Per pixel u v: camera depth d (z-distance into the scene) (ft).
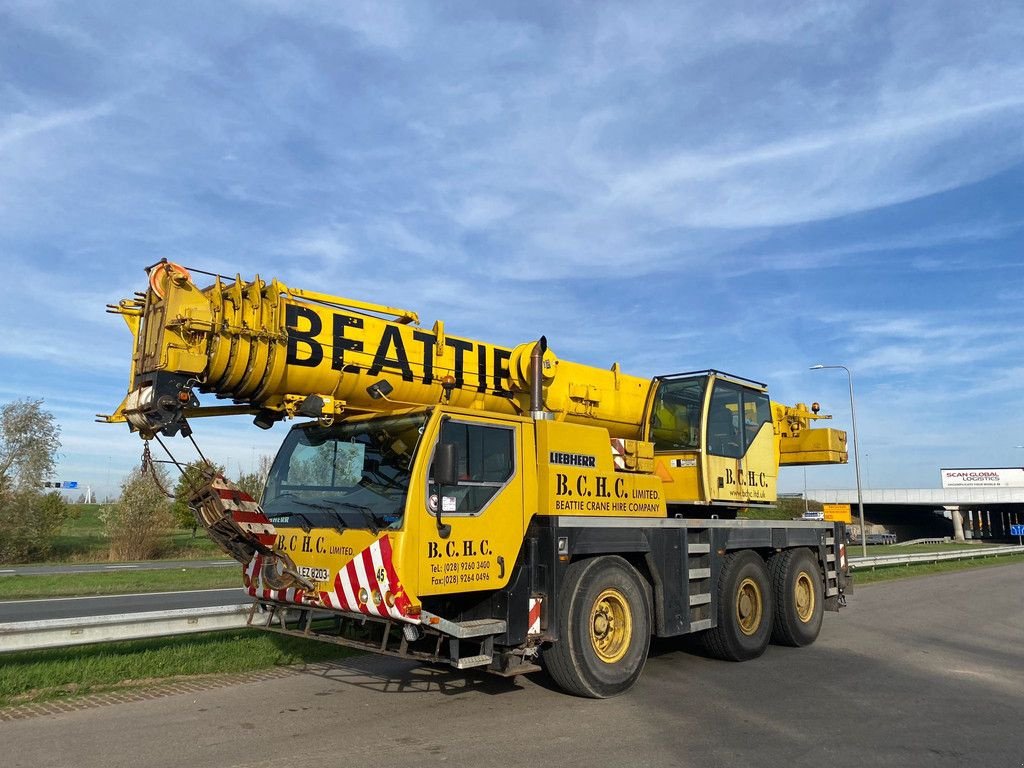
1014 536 281.54
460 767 15.65
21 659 24.12
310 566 19.93
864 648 31.32
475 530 19.52
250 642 27.86
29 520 100.07
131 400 18.11
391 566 17.92
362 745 17.11
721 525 28.09
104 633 22.09
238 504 19.06
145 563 98.48
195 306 17.94
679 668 26.73
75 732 17.95
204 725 18.67
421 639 20.58
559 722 19.20
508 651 20.11
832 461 37.60
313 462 21.34
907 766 16.19
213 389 18.85
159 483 18.98
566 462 22.09
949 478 286.66
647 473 25.53
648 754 16.67
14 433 103.19
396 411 19.94
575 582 21.61
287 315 19.36
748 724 19.25
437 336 22.63
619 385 29.48
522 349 24.73
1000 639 34.12
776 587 31.24
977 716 20.34
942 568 85.30
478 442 20.16
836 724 19.36
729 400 30.76
